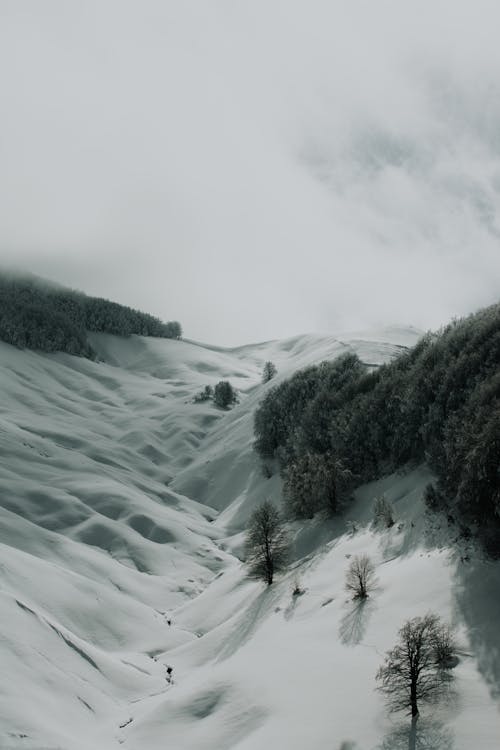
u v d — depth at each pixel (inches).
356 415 2881.4
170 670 1668.3
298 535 2329.0
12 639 1279.5
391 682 912.9
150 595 2491.4
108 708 1304.1
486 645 949.8
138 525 3265.3
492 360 2319.1
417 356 3221.0
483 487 1365.7
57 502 3213.6
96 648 1622.8
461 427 1919.3
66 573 2082.9
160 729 1128.2
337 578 1579.7
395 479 2327.8
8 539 2432.3
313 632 1280.8
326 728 899.4
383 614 1190.9
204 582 2765.7
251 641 1454.2
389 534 1718.8
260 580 2078.0
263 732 960.3
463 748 754.2
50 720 1048.2
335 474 2369.6
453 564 1263.5
